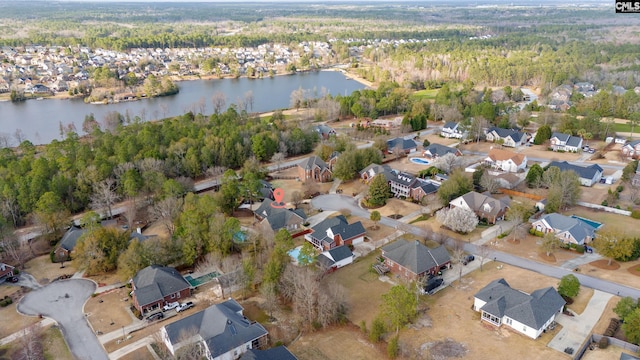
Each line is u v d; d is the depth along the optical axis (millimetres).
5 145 193375
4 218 109938
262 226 112438
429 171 148125
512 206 115500
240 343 72688
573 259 98938
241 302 87125
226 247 99750
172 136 166750
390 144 176625
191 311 85000
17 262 101875
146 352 74125
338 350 74062
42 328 80500
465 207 118438
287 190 141875
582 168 142250
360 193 139375
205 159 153000
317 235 108312
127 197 133250
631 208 120562
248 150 164500
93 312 84812
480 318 80875
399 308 75000
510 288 82500
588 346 72938
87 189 129875
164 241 98938
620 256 94000
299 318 81188
